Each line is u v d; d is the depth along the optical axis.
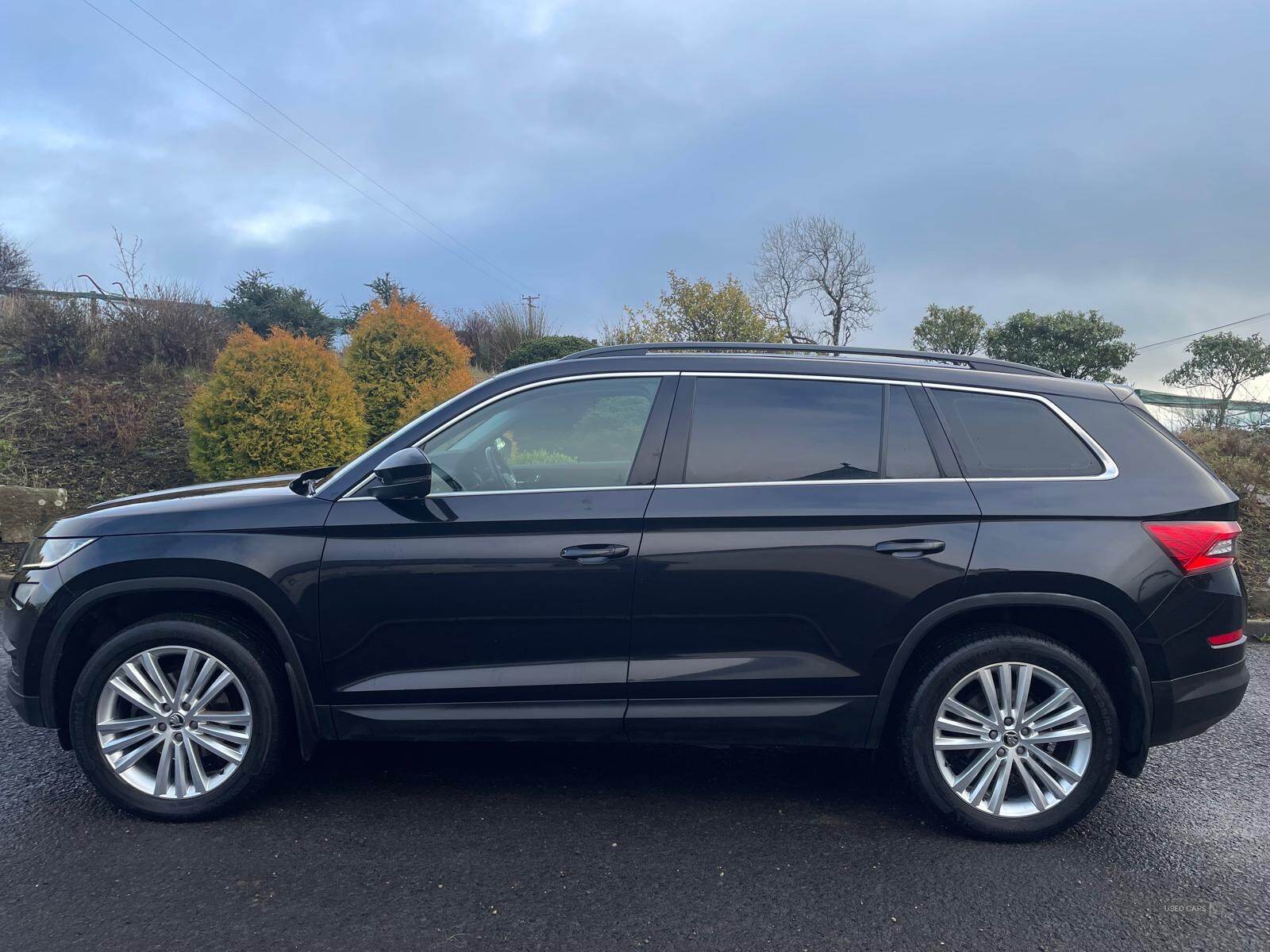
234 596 3.31
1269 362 26.66
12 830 3.28
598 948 2.60
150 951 2.53
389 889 2.90
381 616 3.32
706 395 3.50
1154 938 2.71
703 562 3.27
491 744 4.27
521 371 3.62
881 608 3.26
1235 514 3.42
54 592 3.33
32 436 9.75
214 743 3.38
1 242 16.28
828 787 3.82
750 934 2.68
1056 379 3.59
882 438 3.42
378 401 10.59
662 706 3.34
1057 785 3.30
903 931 2.71
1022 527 3.27
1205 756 4.29
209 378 11.16
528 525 3.29
